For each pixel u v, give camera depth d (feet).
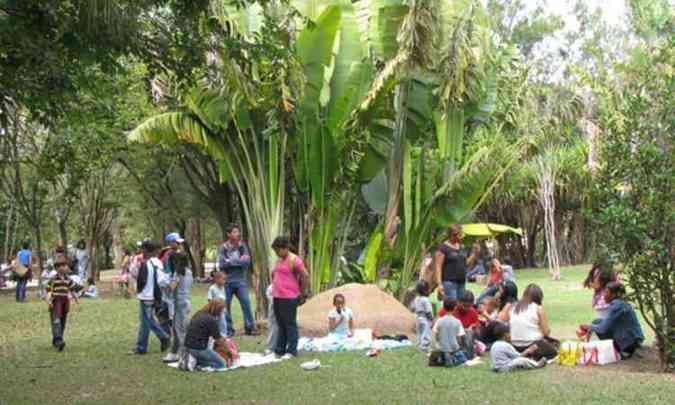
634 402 24.54
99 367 34.83
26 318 58.75
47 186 94.07
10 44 25.17
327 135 50.42
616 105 46.57
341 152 51.11
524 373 30.40
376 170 54.13
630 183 31.09
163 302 39.14
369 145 53.62
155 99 54.90
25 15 25.27
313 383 29.71
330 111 50.93
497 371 31.01
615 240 30.86
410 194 53.11
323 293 46.06
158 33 28.81
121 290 88.38
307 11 48.34
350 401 26.13
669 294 30.32
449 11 53.11
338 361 34.83
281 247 36.45
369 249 53.72
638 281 30.53
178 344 35.83
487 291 45.24
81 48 26.55
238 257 44.83
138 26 26.94
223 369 33.58
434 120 54.29
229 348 34.22
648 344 37.52
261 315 53.88
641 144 30.58
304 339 39.96
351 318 40.63
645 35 87.30
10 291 105.60
